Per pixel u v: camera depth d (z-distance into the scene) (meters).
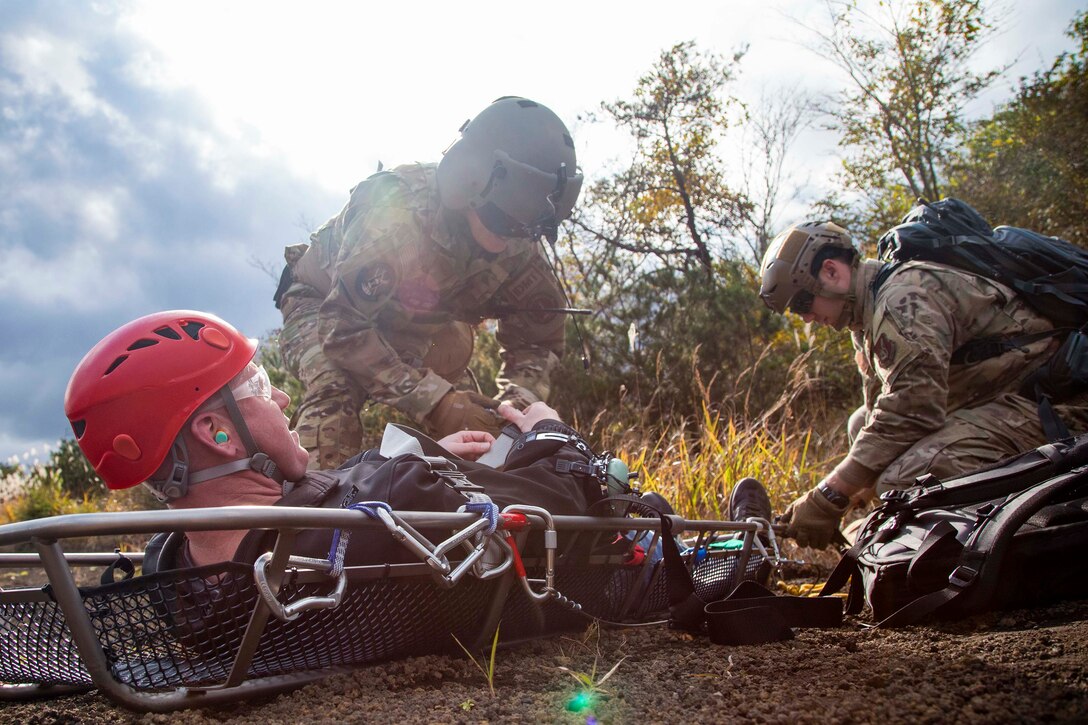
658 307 7.83
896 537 2.40
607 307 8.05
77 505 9.16
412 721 1.46
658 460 5.45
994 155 11.33
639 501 2.03
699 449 6.08
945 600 2.11
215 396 1.63
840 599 2.18
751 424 6.06
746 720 1.41
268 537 1.59
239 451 1.64
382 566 1.61
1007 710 1.36
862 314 3.27
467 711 1.52
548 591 1.83
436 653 1.91
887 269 3.10
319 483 1.71
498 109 2.96
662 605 2.43
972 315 2.96
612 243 14.30
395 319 3.25
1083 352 2.86
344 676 1.74
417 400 2.94
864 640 2.07
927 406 2.91
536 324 3.62
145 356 1.58
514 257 3.42
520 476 1.98
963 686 1.52
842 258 3.27
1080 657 1.62
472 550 1.68
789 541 4.07
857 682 1.61
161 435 1.57
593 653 2.02
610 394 7.32
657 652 2.03
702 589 2.58
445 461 1.85
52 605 1.53
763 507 3.35
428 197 3.15
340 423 3.23
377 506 1.54
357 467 1.79
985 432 2.87
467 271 3.27
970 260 3.00
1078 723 1.29
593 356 7.51
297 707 1.57
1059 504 2.21
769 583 2.95
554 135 2.99
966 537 2.20
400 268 3.08
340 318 3.11
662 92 15.23
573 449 2.09
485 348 7.59
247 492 1.65
